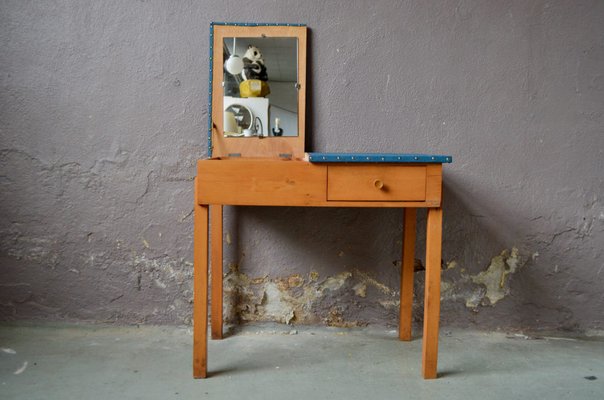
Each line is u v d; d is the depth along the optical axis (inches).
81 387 68.6
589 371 75.9
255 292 91.1
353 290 91.1
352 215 90.0
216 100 86.5
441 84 87.4
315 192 68.9
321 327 91.4
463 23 86.7
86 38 86.2
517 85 87.4
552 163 88.6
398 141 88.2
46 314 90.2
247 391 68.1
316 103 87.7
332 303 91.4
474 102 87.7
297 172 68.7
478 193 89.1
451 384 71.1
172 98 87.4
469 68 87.2
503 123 88.0
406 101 87.7
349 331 90.4
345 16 86.5
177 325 90.9
